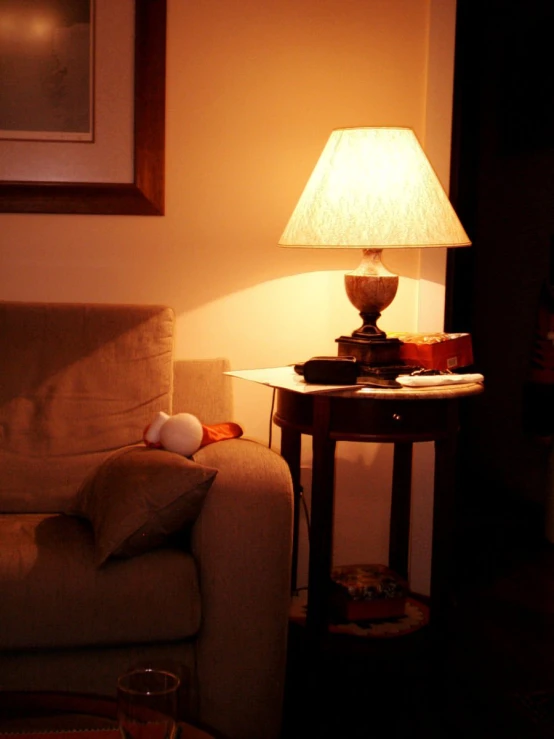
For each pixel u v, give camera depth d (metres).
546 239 4.03
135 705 1.08
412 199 2.17
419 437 2.16
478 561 3.33
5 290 2.64
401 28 2.66
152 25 2.57
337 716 2.13
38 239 2.63
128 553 1.80
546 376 3.85
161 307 2.38
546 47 3.85
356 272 2.34
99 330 2.32
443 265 2.71
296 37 2.64
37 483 2.18
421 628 2.31
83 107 2.59
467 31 3.68
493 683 2.32
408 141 2.23
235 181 2.67
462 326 3.99
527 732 2.06
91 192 2.61
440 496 2.21
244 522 1.85
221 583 1.84
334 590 2.41
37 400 2.26
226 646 1.84
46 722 1.21
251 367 2.73
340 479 2.78
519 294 4.24
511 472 4.30
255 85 2.64
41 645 1.75
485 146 4.48
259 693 1.86
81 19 2.57
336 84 2.67
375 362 2.27
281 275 2.71
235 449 2.00
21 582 1.74
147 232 2.66
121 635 1.77
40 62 2.57
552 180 3.98
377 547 2.81
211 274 2.69
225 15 2.62
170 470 1.83
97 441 2.23
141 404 2.28
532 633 2.66
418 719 2.12
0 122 2.58
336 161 2.23
